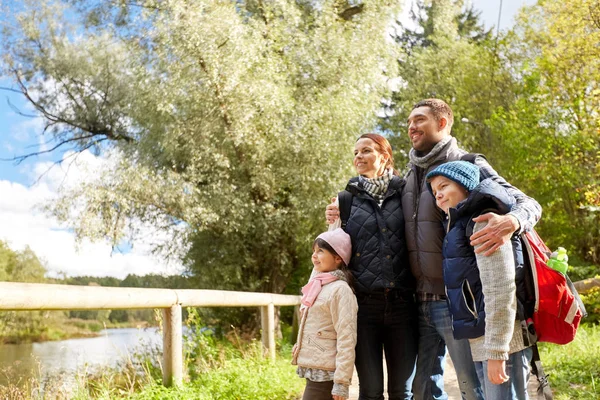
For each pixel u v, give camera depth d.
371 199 2.97
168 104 11.45
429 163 2.80
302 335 2.90
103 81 15.31
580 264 12.73
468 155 2.67
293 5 13.62
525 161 13.91
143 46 12.59
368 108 13.75
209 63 11.50
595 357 5.50
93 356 6.90
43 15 15.05
